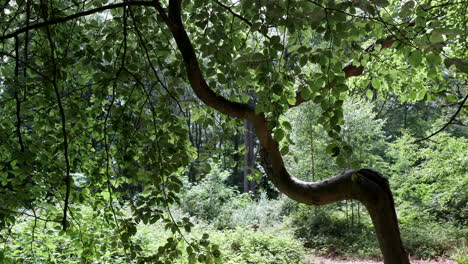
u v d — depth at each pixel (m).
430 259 11.06
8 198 2.64
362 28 2.26
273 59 2.22
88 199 3.49
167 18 2.55
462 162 9.92
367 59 2.98
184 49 2.62
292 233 13.27
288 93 2.31
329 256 11.89
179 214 13.75
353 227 13.38
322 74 2.21
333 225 13.41
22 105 3.12
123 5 2.47
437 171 10.56
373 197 3.37
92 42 3.44
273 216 15.41
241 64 2.16
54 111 3.29
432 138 10.48
